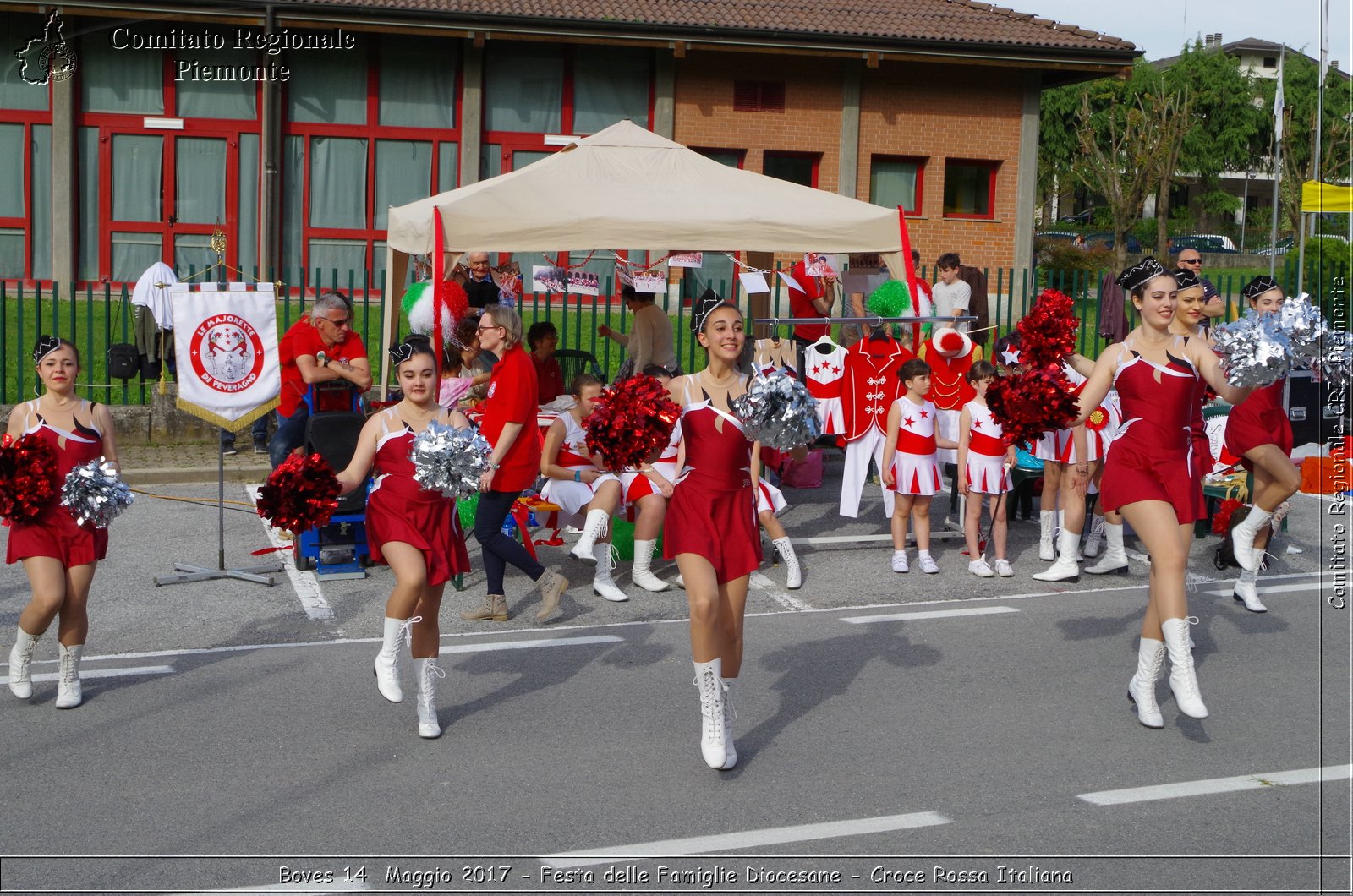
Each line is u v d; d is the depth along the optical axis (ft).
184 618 26.37
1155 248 167.63
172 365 46.50
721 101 75.31
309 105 73.00
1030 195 79.92
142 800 17.22
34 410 21.22
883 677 23.00
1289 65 189.57
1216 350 19.98
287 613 26.81
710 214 32.48
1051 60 75.51
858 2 79.20
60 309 63.98
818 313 42.86
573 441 30.22
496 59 73.87
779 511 30.30
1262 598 28.96
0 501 19.95
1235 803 17.38
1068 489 30.09
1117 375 20.83
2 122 71.05
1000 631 26.09
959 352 33.73
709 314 18.61
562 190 32.71
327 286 74.43
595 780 18.07
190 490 39.27
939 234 79.51
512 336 25.86
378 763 18.66
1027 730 20.22
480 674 23.07
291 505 19.16
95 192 72.28
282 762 18.67
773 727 20.38
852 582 30.30
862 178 77.66
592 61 74.59
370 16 68.64
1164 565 19.79
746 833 16.31
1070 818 16.84
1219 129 192.34
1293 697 22.02
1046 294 21.36
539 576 26.50
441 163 74.43
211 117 72.54
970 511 30.76
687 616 27.14
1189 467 20.38
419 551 19.49
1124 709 21.30
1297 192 139.74
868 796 17.53
